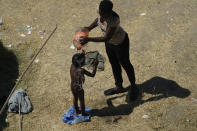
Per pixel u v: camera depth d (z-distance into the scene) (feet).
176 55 66.80
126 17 78.69
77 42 49.90
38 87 61.16
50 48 70.64
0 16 80.94
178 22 75.77
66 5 84.07
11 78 63.10
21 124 53.98
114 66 55.21
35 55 65.82
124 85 60.95
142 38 71.92
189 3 81.41
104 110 55.98
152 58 66.44
